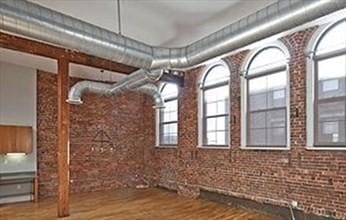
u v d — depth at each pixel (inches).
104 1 190.5
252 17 162.4
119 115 402.6
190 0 187.8
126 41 189.3
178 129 353.4
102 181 384.5
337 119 215.8
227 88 300.7
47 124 350.6
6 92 320.2
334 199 207.9
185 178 340.8
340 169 205.5
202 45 192.9
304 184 225.8
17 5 144.6
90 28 173.0
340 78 215.2
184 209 271.7
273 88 257.8
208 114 320.5
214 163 303.3
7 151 305.4
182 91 349.4
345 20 212.1
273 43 253.4
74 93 318.3
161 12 205.6
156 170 392.2
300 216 227.1
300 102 231.0
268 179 251.0
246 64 276.7
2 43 227.6
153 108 386.0
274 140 255.1
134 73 282.2
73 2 191.5
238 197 276.4
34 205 296.7
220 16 211.0
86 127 378.9
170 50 206.2
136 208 277.0
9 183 312.8
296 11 142.2
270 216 244.8
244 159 272.5
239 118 279.6
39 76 348.8
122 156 401.1
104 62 287.4
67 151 259.8
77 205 291.1
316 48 227.5
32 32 152.5
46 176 346.0
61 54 259.9
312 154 221.9
